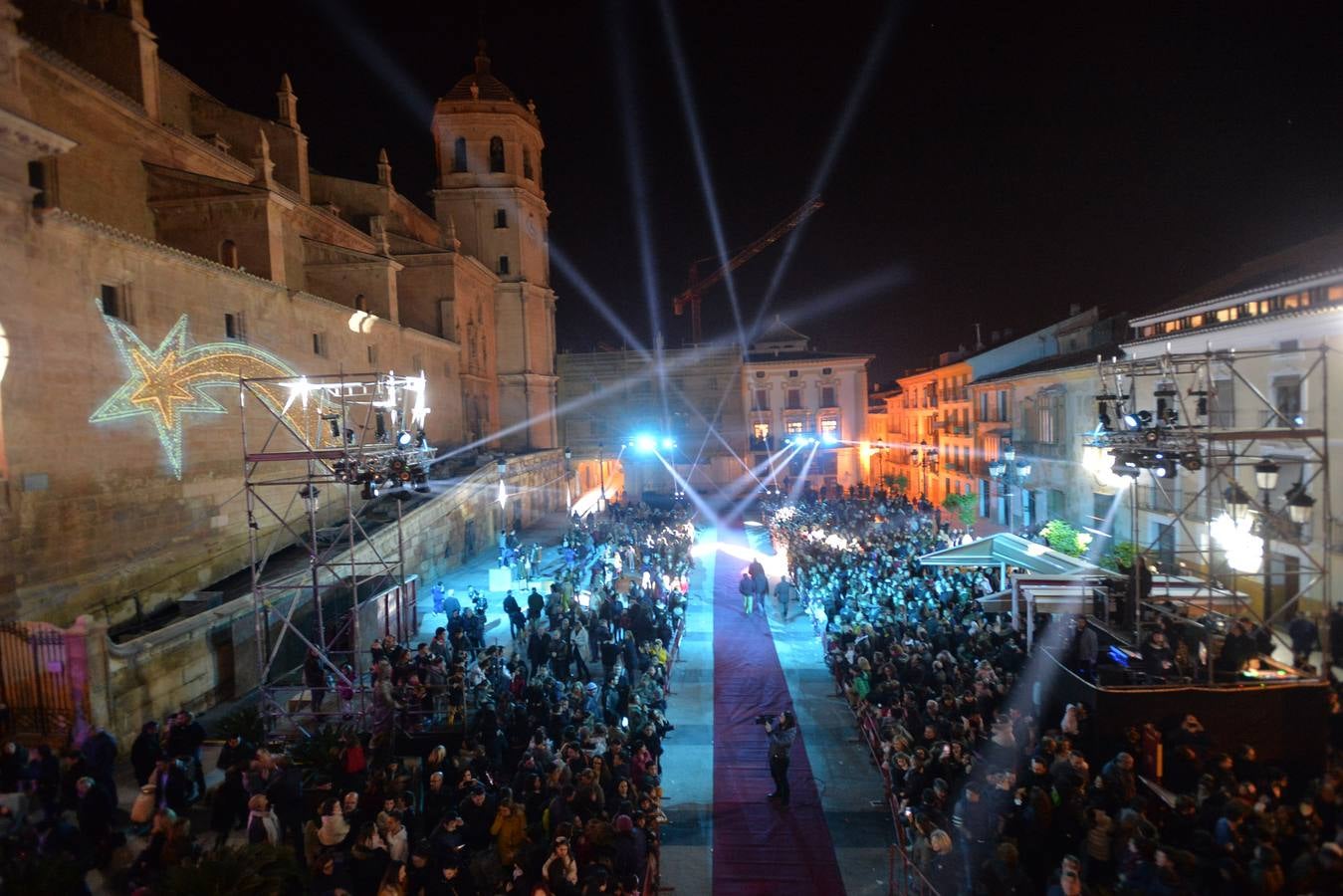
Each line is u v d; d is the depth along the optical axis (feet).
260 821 34.81
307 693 57.41
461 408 151.74
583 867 32.73
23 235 52.16
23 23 80.07
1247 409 69.97
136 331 63.26
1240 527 68.13
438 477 119.75
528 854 32.63
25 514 51.72
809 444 213.05
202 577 70.18
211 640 58.65
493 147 181.88
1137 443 52.65
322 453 53.16
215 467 72.95
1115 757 39.55
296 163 116.98
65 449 55.36
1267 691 42.34
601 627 68.44
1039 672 50.21
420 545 102.94
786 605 88.02
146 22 82.58
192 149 90.17
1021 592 59.21
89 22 80.43
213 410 73.00
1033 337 136.46
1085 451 98.17
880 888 39.68
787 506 149.07
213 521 72.23
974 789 35.55
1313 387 62.59
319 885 31.22
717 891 39.81
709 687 68.08
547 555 124.06
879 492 165.37
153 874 32.30
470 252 181.68
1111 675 45.14
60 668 46.96
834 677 66.64
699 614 92.07
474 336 161.79
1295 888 27.45
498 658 56.44
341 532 65.31
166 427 66.44
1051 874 31.89
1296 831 31.78
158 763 38.63
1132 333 110.52
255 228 84.99
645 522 139.54
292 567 74.79
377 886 32.12
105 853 34.81
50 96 68.33
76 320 56.80
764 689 67.26
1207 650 45.34
